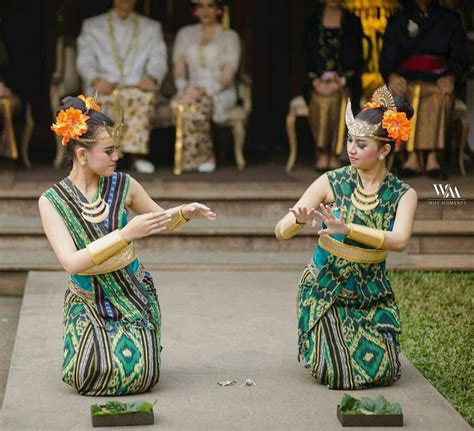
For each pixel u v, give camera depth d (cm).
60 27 1639
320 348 803
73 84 1481
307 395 785
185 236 1227
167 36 1548
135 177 1403
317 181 813
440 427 724
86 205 780
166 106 1471
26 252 1214
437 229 1239
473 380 861
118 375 773
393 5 1528
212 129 1488
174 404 765
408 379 829
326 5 1438
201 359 873
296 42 1656
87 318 786
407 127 782
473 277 1168
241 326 972
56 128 769
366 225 796
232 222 1267
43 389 795
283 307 1039
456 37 1400
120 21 1448
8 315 1080
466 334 972
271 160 1584
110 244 756
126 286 790
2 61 1498
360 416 722
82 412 748
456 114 1427
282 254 1227
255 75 1669
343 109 1423
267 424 727
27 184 1345
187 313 1014
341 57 1425
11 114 1420
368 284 809
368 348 803
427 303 1067
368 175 802
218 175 1428
